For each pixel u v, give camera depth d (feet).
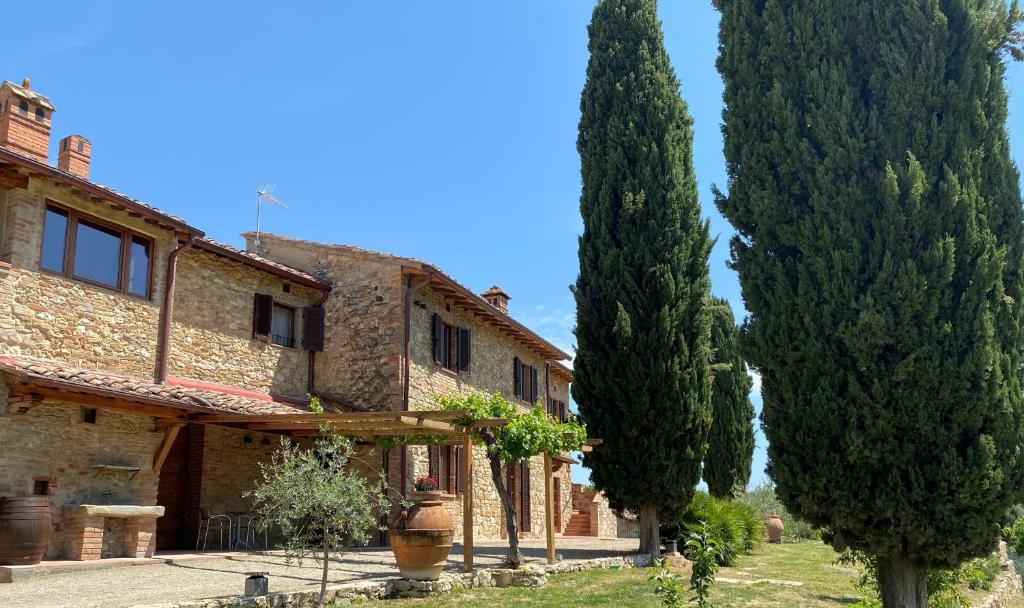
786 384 29.60
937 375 26.81
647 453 53.57
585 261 57.57
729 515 59.06
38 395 35.88
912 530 26.81
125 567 37.47
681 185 57.47
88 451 39.06
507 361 76.59
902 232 27.78
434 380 60.64
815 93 30.55
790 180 30.76
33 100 44.16
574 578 42.47
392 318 56.90
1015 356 27.81
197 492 49.24
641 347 54.19
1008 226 28.86
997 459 26.66
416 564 35.24
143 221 44.70
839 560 34.58
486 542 63.93
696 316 56.24
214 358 50.93
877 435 27.32
